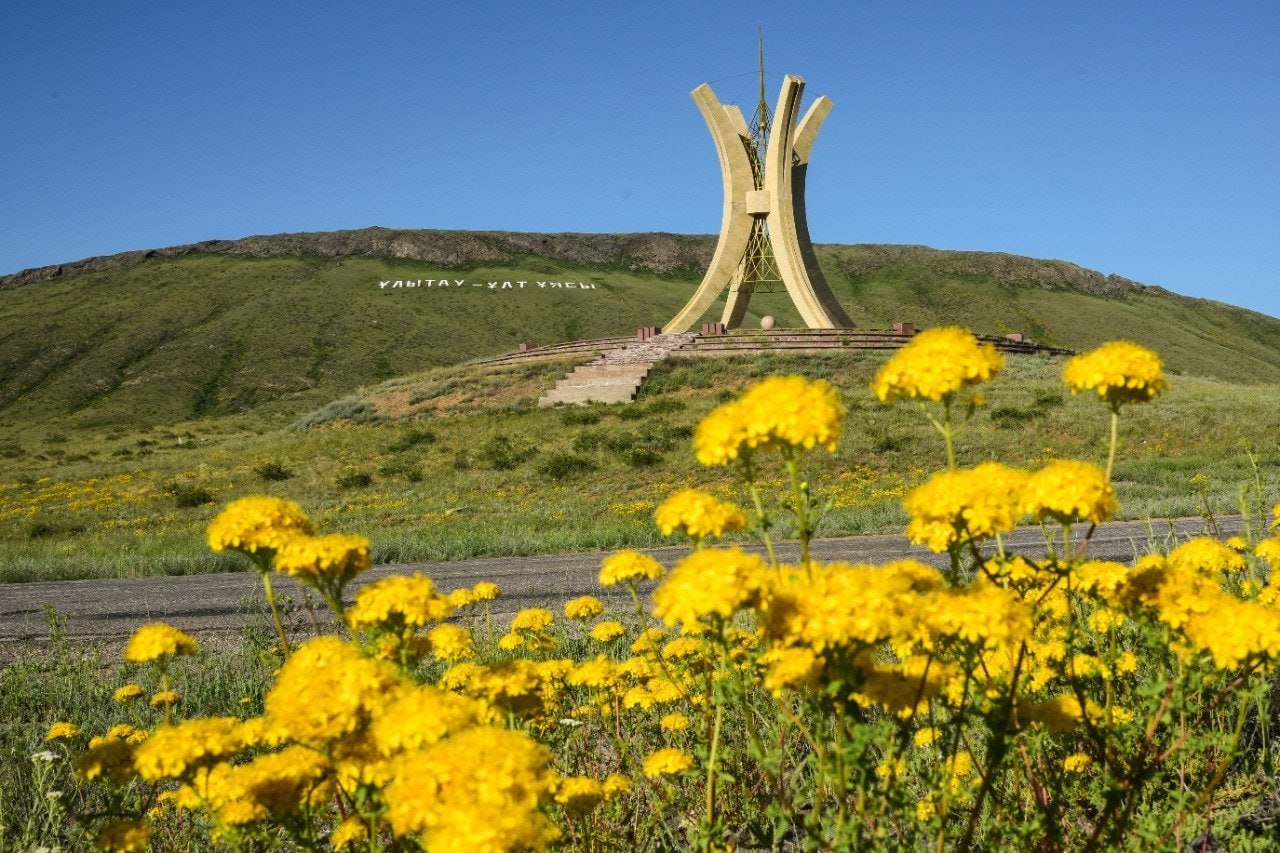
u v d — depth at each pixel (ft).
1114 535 44.16
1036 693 11.37
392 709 6.72
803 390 7.66
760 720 12.14
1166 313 522.88
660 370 157.48
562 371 164.76
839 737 7.19
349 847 8.65
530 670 9.36
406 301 430.20
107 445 183.93
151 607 38.24
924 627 7.18
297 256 506.48
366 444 127.44
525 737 6.45
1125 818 8.14
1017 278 529.45
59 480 125.59
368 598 8.25
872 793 7.70
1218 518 48.16
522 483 97.25
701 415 123.34
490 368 177.47
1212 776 10.66
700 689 11.78
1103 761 9.17
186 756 7.74
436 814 5.43
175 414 280.72
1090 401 118.01
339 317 389.19
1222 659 7.45
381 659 8.27
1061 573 8.15
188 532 77.77
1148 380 8.28
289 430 162.30
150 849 11.48
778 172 183.42
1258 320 539.70
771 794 10.57
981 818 9.41
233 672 22.68
